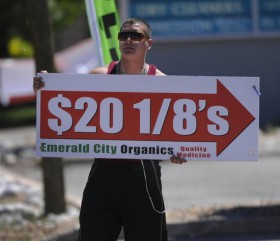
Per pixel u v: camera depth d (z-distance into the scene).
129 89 12.74
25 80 59.91
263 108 53.34
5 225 24.27
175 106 12.74
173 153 12.82
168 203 28.00
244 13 52.59
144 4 52.03
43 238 22.17
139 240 12.87
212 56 52.69
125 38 13.01
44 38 24.17
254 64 53.03
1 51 81.88
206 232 22.12
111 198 12.78
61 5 73.31
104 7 17.50
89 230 12.79
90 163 41.62
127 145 12.81
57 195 25.31
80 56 54.19
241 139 12.76
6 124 66.88
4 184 33.44
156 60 52.44
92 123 12.82
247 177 34.44
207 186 32.22
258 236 21.88
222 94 12.71
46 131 12.87
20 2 73.12
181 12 52.25
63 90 12.81
